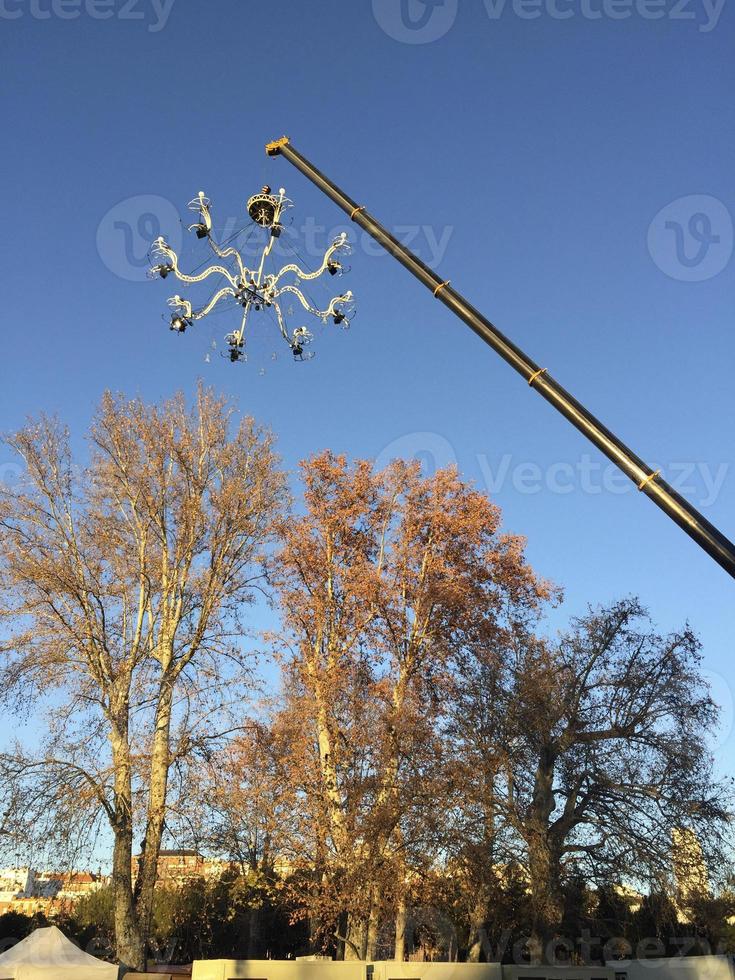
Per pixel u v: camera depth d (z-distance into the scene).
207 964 23.16
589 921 33.12
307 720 31.23
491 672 32.09
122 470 31.38
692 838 30.81
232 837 29.97
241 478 32.16
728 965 25.31
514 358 15.19
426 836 28.41
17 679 27.28
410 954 31.53
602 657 34.19
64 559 29.16
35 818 25.52
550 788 31.78
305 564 34.94
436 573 34.00
